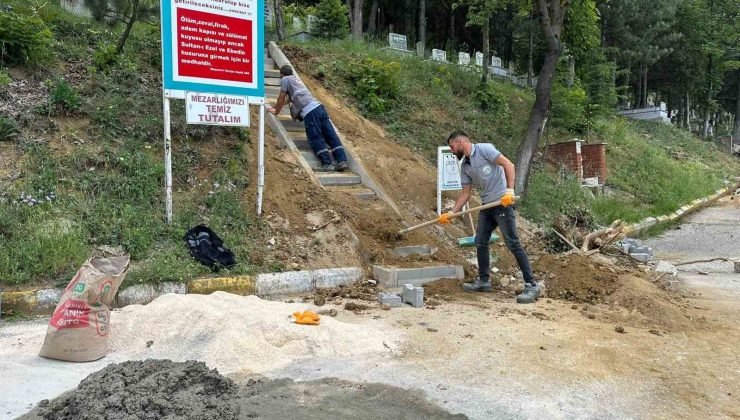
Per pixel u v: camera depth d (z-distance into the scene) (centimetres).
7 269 526
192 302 475
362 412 335
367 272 688
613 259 892
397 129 1113
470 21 1417
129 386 329
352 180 872
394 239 754
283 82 880
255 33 700
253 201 733
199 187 725
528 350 455
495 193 636
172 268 573
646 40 2700
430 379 390
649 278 755
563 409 348
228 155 790
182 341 430
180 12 642
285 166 823
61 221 593
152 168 700
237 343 419
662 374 414
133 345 432
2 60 768
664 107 3428
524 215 1041
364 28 3058
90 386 329
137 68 882
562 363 429
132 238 601
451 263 738
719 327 550
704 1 3328
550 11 1202
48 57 811
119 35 957
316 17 1700
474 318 546
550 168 1381
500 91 1559
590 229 1108
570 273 708
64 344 397
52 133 703
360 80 1164
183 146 774
